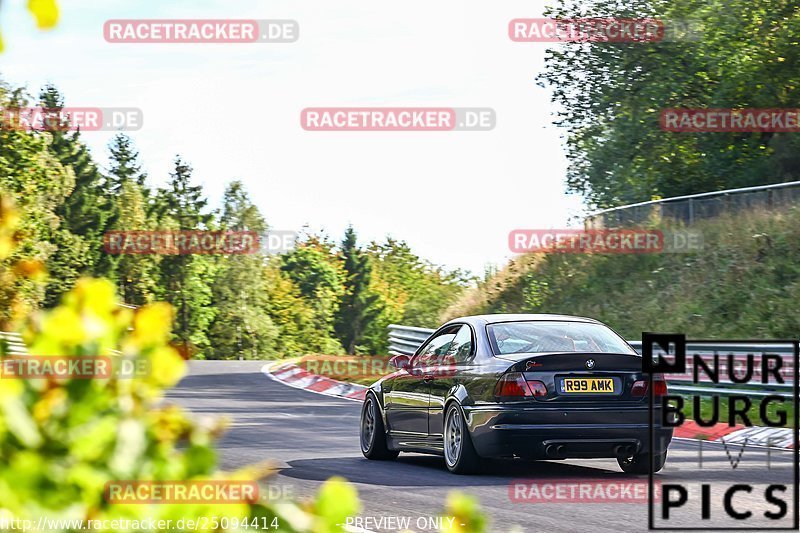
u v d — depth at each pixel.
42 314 3.76
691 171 70.62
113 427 3.69
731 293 50.19
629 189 72.50
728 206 54.12
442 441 21.59
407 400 22.97
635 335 53.25
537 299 64.38
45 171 130.50
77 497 3.55
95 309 3.82
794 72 68.25
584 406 19.89
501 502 17.23
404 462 23.42
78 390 3.70
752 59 68.12
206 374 60.62
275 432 29.55
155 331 3.85
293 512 3.90
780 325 46.34
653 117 70.00
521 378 19.83
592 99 72.69
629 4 71.50
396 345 57.78
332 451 25.34
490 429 19.86
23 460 3.42
